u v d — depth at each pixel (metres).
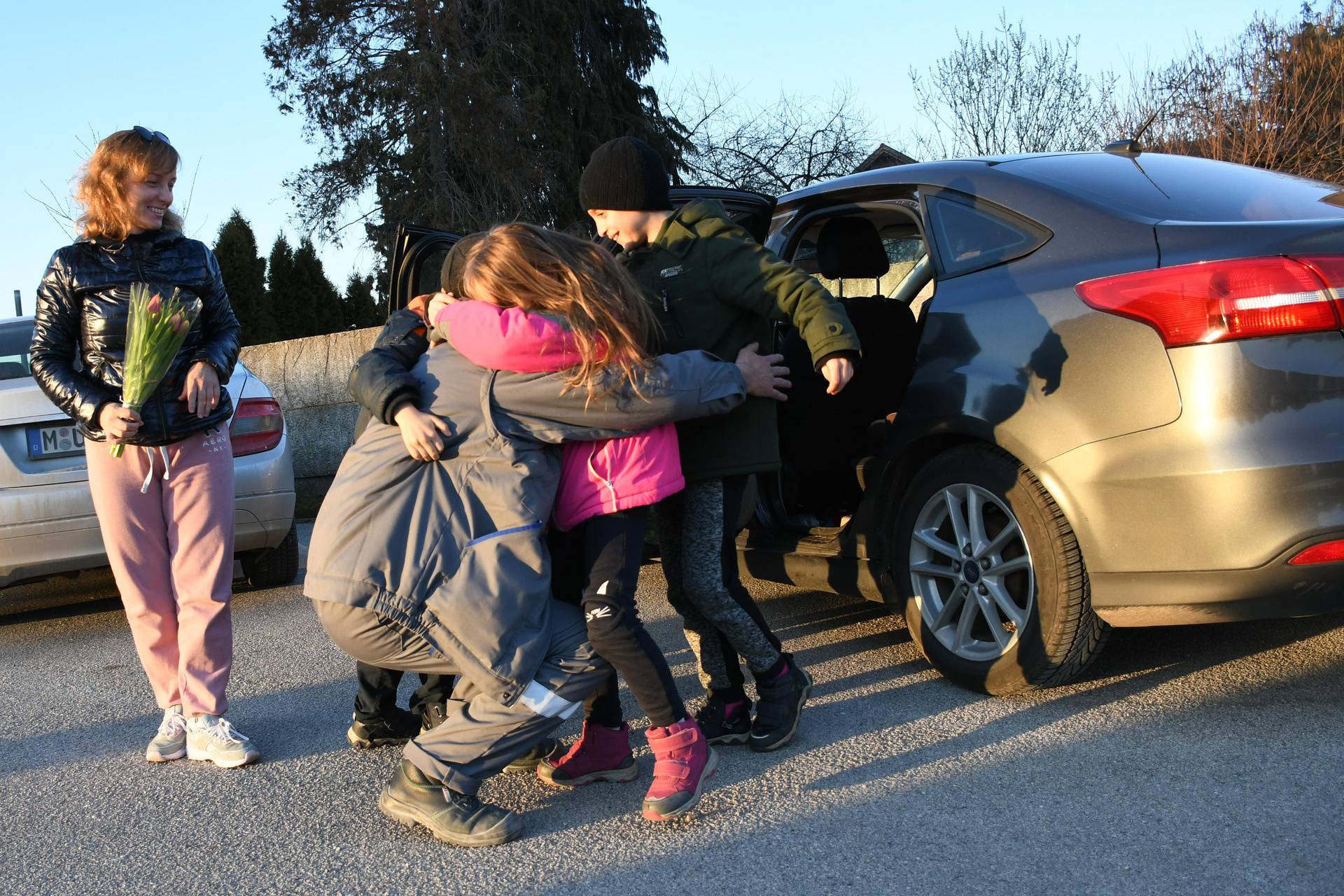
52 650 4.68
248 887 2.38
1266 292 2.61
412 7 23.56
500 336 2.40
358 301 28.97
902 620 4.11
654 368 2.48
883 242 4.35
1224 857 2.21
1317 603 2.68
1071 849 2.29
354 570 2.37
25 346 5.09
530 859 2.43
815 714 3.21
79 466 4.78
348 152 25.05
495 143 22.97
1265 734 2.77
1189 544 2.71
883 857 2.32
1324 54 11.14
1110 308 2.83
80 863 2.54
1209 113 11.72
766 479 3.96
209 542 3.13
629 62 27.09
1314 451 2.59
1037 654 3.05
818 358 2.57
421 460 2.44
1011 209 3.28
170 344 2.88
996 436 3.06
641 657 2.49
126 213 3.02
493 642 2.38
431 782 2.55
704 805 2.64
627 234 2.90
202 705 3.14
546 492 2.46
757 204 3.61
